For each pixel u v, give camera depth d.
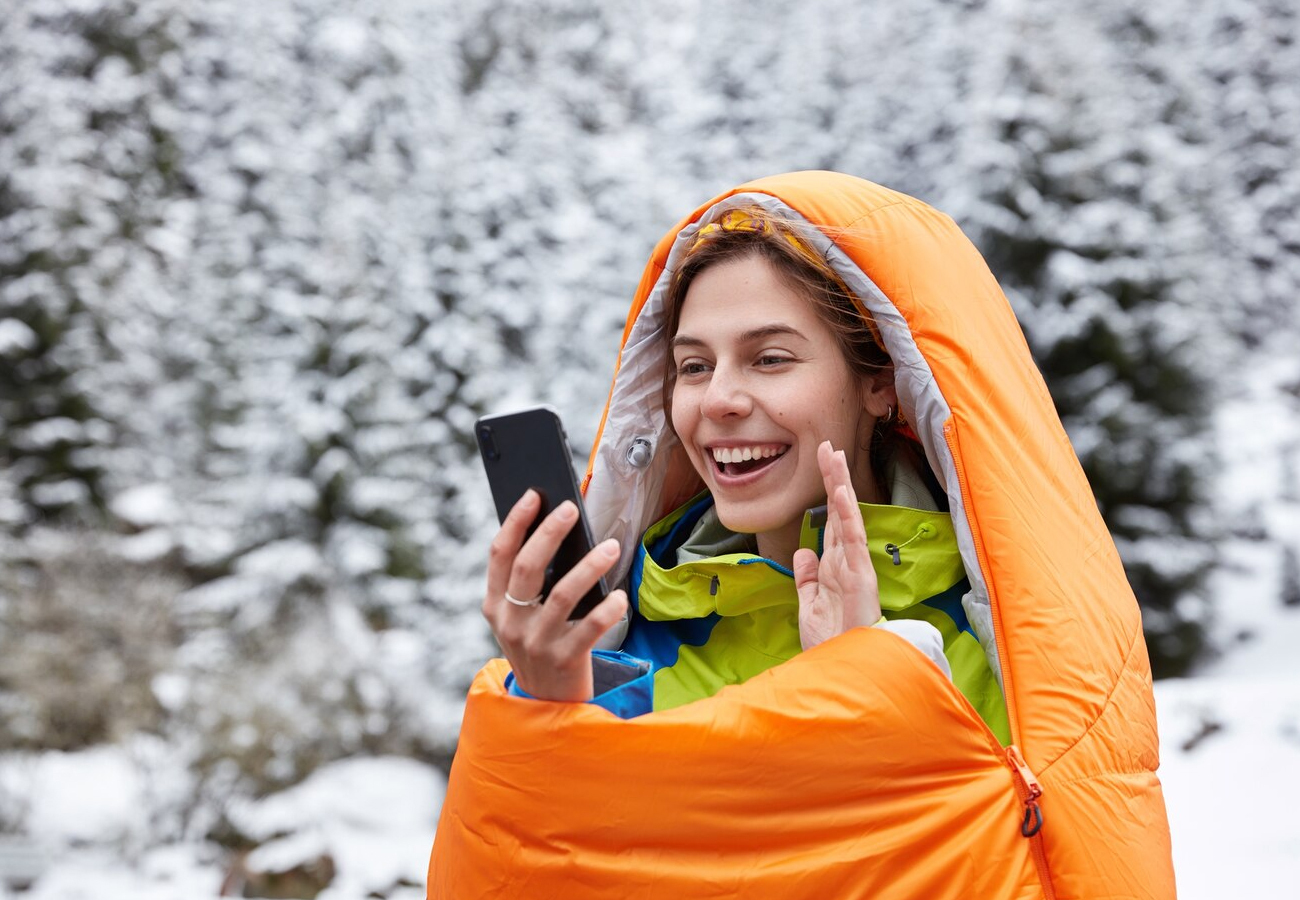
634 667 1.37
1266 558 16.88
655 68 28.81
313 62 23.28
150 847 8.37
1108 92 13.64
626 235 19.23
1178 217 13.15
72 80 19.98
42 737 9.99
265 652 11.23
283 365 15.02
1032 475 1.39
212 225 19.12
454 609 12.46
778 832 1.15
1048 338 12.29
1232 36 25.91
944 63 16.69
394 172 19.55
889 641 1.20
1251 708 6.73
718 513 1.40
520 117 23.03
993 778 1.19
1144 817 1.28
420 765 10.32
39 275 16.03
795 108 20.95
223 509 14.76
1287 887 4.30
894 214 1.44
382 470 14.36
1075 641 1.30
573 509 1.11
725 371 1.37
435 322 16.64
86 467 15.27
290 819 8.67
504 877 1.19
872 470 1.54
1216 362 12.76
